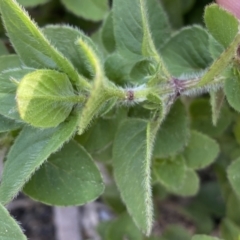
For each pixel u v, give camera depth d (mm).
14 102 107
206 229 218
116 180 122
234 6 156
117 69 130
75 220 235
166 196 214
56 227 242
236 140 173
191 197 228
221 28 118
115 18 129
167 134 136
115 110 127
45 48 105
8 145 125
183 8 190
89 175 121
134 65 127
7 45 180
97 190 120
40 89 96
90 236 237
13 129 114
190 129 151
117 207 190
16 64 127
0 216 98
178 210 224
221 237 182
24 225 244
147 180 112
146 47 116
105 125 127
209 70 108
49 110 100
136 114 129
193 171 160
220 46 127
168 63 148
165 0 184
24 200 243
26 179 99
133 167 120
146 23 114
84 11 167
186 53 147
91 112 95
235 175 137
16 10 98
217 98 128
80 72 122
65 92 103
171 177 148
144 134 120
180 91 119
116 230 169
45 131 107
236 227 176
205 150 150
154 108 116
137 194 118
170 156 148
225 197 189
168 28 148
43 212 245
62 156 122
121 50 130
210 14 117
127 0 127
